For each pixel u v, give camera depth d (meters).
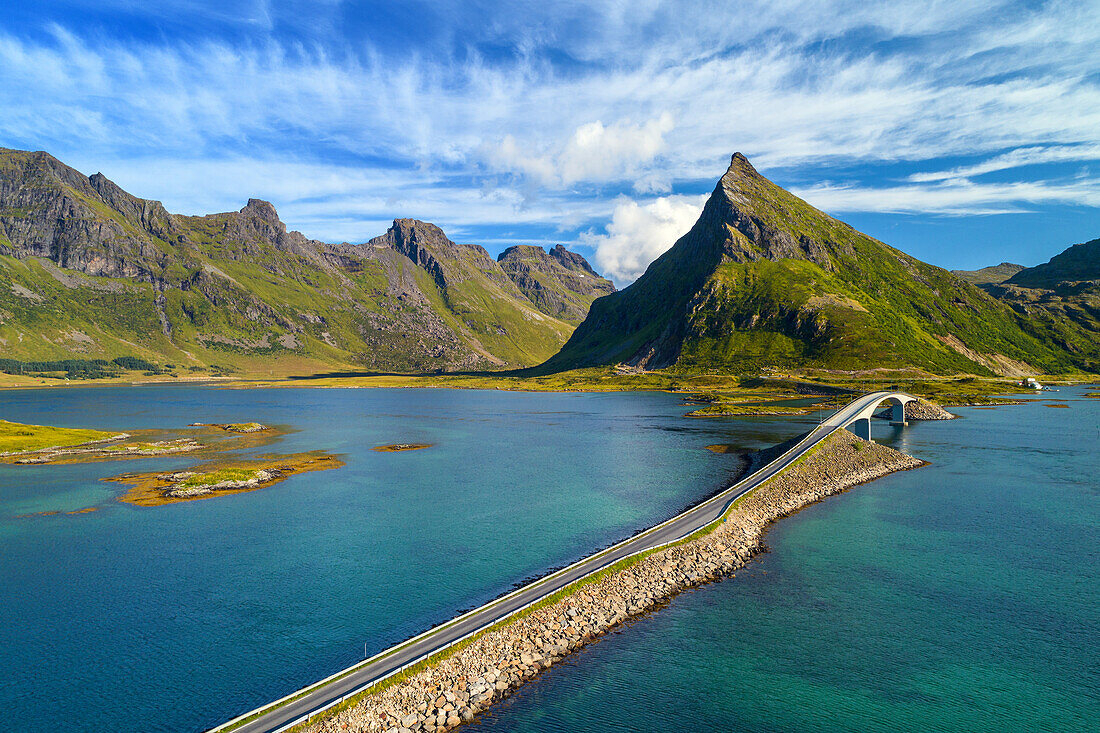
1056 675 51.84
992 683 50.56
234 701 48.25
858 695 48.53
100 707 47.72
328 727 41.56
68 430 196.00
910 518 96.06
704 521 87.19
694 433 197.25
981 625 60.44
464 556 80.00
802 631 58.66
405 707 44.19
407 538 87.94
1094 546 82.88
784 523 93.44
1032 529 90.25
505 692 47.53
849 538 86.12
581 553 80.31
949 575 72.69
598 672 50.84
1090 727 44.94
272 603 66.00
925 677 51.28
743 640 56.72
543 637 55.09
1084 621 61.38
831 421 162.62
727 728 43.81
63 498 113.62
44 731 44.97
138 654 55.59
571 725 43.50
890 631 58.94
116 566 77.75
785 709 46.34
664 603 64.31
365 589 69.50
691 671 51.25
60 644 57.56
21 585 71.75
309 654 55.16
